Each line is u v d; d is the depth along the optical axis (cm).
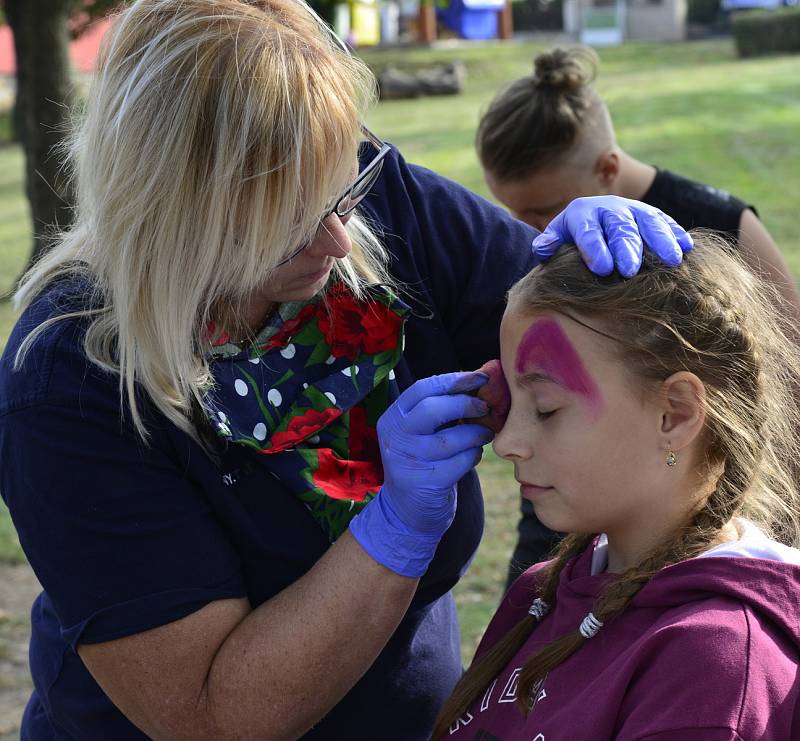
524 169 287
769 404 159
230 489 163
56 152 183
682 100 1736
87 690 173
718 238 171
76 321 158
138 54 150
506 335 154
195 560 156
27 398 153
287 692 153
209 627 155
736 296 152
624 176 290
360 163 186
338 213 156
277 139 144
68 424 152
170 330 151
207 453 160
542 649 152
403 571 155
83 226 166
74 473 151
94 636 153
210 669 156
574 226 153
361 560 155
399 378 183
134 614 152
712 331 145
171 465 159
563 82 286
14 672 400
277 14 157
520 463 152
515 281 197
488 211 202
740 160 1223
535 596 178
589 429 145
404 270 190
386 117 1952
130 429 155
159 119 145
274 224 148
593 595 155
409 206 192
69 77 815
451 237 195
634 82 2103
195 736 157
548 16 3875
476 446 157
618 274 147
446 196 198
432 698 192
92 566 152
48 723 192
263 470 166
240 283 154
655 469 146
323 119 147
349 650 155
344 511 167
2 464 156
